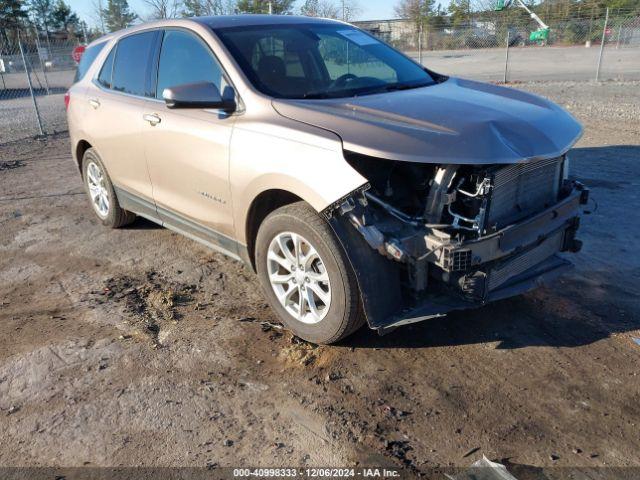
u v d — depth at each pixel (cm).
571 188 374
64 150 1045
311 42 435
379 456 269
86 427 293
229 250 416
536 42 3391
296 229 335
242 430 288
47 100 2062
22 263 509
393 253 303
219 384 325
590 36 3309
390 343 360
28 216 646
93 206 602
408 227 316
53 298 438
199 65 417
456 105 357
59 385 328
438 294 330
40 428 294
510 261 329
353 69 434
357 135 311
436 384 320
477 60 2780
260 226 364
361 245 315
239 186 371
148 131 453
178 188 438
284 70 398
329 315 335
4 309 422
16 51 3212
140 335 379
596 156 791
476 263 304
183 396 315
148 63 471
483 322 380
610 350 346
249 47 405
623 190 638
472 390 314
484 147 304
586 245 498
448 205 309
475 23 3372
